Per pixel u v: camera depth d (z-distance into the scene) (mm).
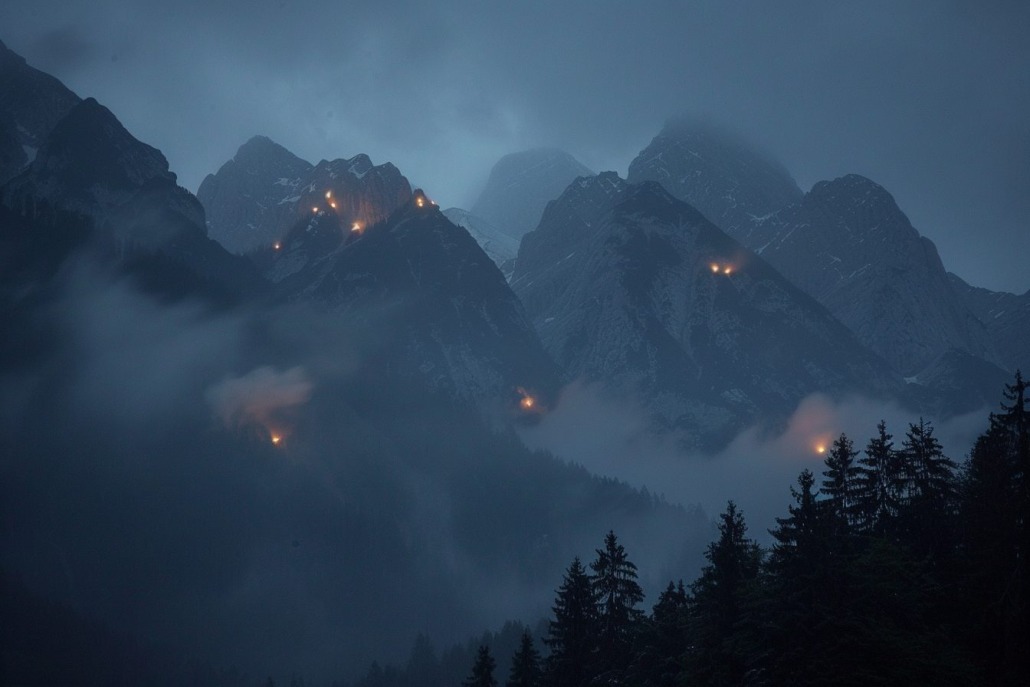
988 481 60594
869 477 68875
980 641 57375
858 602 54031
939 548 65688
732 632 58438
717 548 62438
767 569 58062
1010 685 53750
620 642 72188
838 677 50656
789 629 53281
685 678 58094
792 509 56531
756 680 53000
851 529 65250
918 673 51125
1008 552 58031
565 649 71875
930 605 58125
